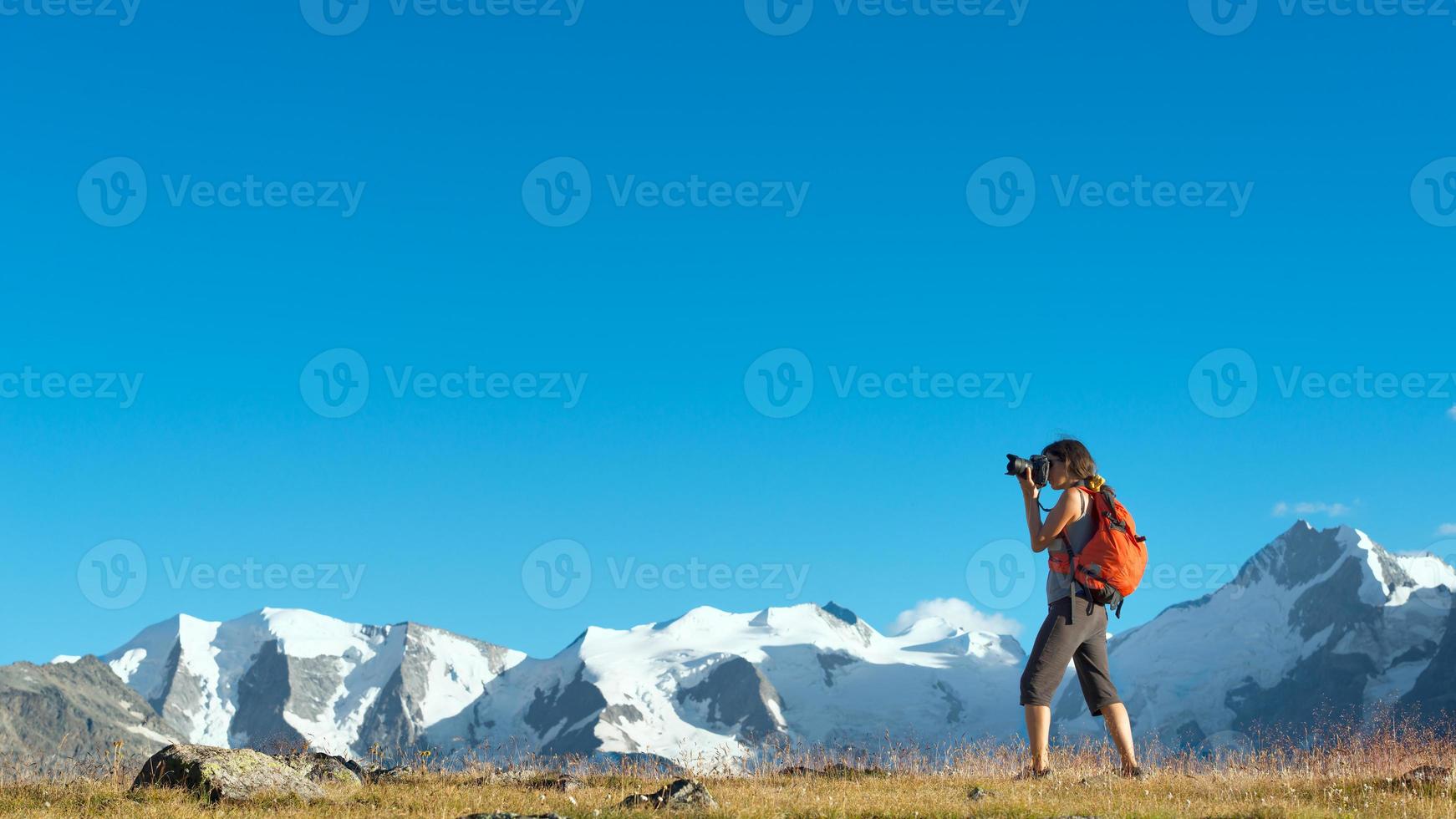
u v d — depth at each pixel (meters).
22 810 11.93
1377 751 15.41
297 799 12.70
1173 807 11.60
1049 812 11.30
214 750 13.45
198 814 11.65
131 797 12.47
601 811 11.71
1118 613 14.04
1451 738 15.30
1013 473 13.61
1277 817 11.08
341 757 17.08
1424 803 12.00
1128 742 14.30
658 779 16.64
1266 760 15.80
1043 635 14.02
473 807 12.66
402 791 13.90
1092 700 14.31
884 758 17.48
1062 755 16.47
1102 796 12.52
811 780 15.66
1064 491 13.73
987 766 16.78
